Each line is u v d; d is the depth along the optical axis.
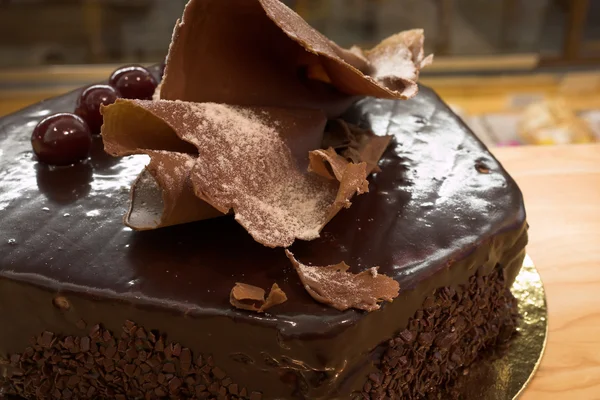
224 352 0.43
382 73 0.49
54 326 0.44
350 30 0.71
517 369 0.48
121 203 0.47
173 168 0.43
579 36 0.72
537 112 0.70
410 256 0.44
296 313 0.42
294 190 0.45
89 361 0.44
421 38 0.51
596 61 0.73
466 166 0.49
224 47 0.46
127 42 0.71
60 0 0.69
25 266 0.44
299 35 0.45
